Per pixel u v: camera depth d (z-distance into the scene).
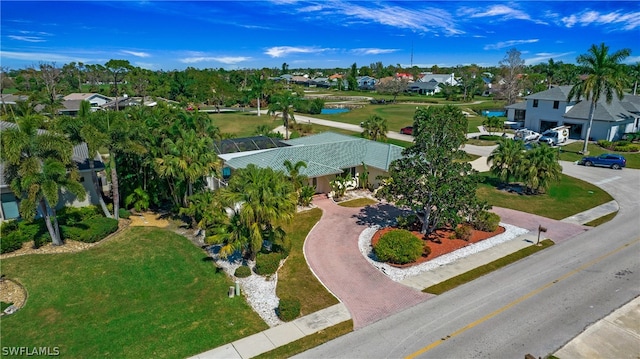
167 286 20.52
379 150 38.34
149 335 16.61
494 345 15.90
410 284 20.62
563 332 16.67
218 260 23.34
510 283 20.61
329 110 106.50
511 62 95.31
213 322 17.50
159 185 31.52
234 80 162.25
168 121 37.19
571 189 37.03
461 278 21.17
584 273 21.56
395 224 28.50
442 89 139.88
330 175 35.25
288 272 21.94
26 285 20.45
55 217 24.53
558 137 54.69
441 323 17.31
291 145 40.56
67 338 16.45
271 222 21.16
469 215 27.84
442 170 23.92
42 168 22.47
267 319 17.77
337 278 21.28
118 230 27.70
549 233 27.19
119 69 101.69
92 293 19.81
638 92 94.12
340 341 16.20
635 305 18.52
